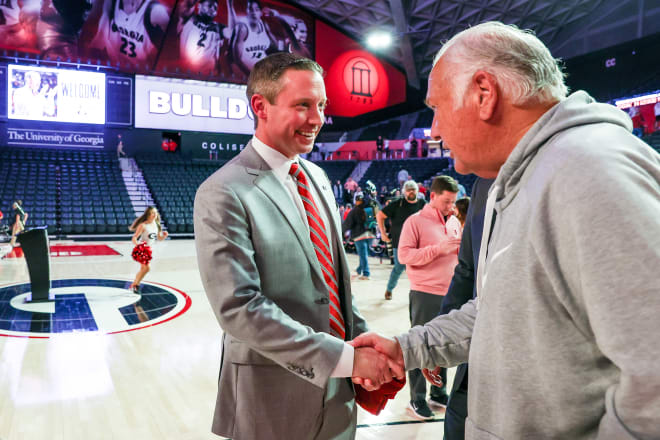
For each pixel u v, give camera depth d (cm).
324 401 112
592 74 1764
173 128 1630
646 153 60
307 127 116
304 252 113
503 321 65
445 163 1748
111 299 521
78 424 234
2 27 1391
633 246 51
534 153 67
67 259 838
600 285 53
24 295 536
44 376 296
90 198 1341
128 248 1034
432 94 79
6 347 352
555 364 60
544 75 70
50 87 1468
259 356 110
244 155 119
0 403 256
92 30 1487
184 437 222
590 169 56
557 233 59
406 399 268
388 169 1825
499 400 66
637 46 1584
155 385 285
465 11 1711
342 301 128
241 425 111
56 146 1498
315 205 126
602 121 65
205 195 107
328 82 1898
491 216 78
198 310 476
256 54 1725
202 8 1620
